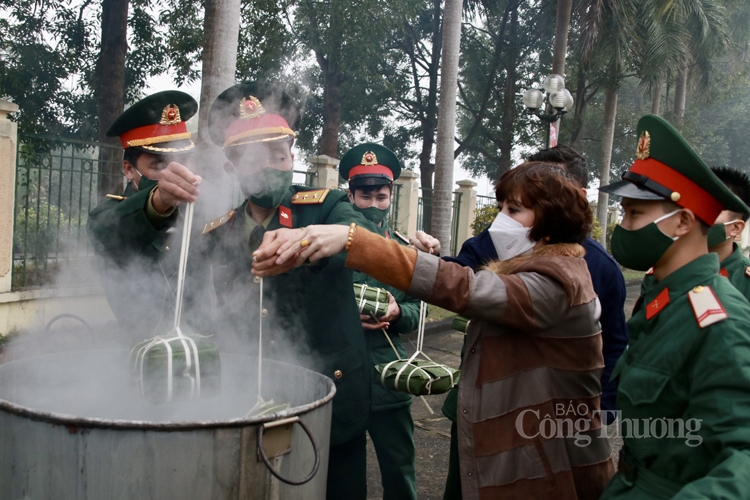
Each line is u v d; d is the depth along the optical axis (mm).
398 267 1462
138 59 10266
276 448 1300
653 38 11469
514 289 1461
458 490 2129
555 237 1599
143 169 1937
